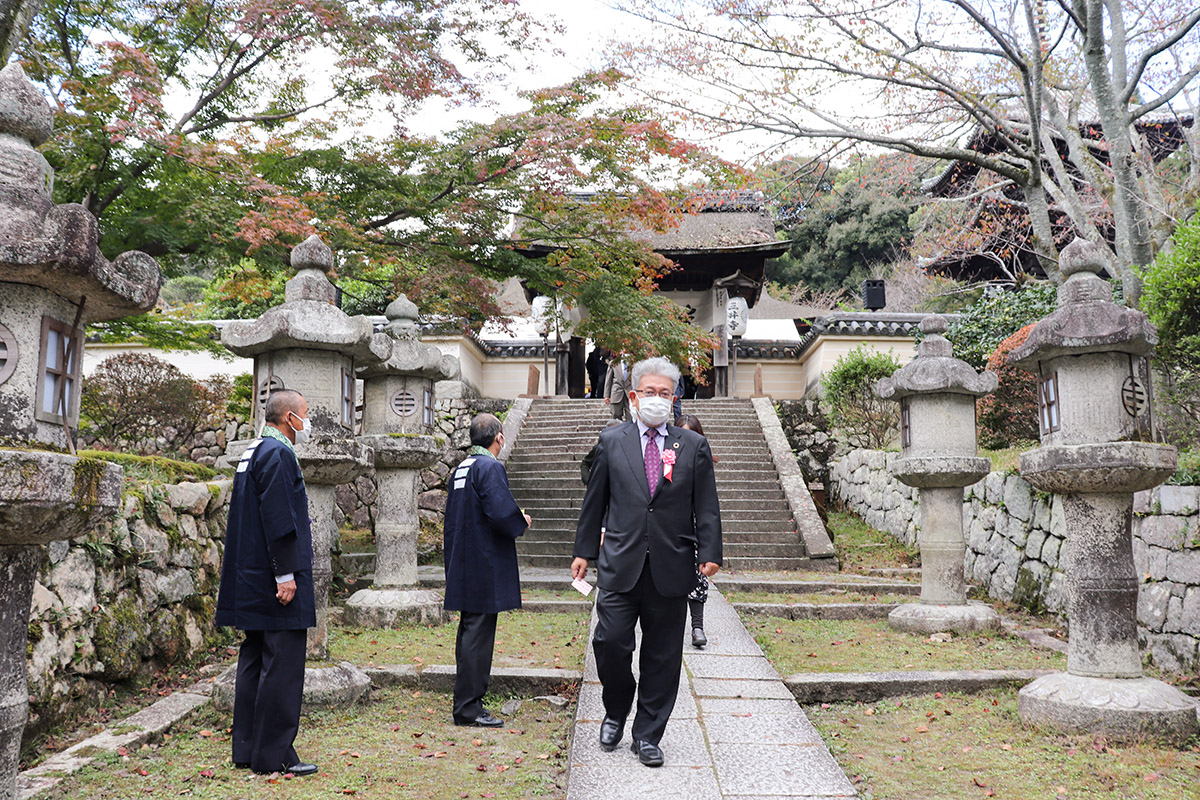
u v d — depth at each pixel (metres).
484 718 4.21
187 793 3.16
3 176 2.24
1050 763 3.54
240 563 3.54
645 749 3.32
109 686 4.45
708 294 19.08
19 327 2.32
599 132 8.02
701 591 5.49
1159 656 5.29
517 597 4.32
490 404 15.70
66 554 4.25
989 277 17.02
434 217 9.11
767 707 4.13
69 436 2.53
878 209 25.75
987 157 9.06
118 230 7.40
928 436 6.53
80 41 7.72
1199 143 8.58
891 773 3.48
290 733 3.43
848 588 8.05
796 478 11.48
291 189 8.20
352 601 6.70
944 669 5.07
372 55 7.99
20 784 3.18
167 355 14.13
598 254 9.64
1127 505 4.13
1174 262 5.00
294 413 3.80
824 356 15.73
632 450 3.48
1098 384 4.09
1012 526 7.79
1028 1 7.83
